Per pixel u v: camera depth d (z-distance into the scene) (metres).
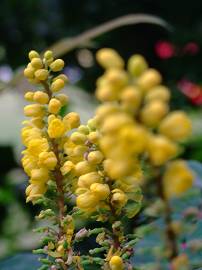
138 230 0.20
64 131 0.26
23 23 1.65
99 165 0.24
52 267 0.25
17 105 0.85
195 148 0.81
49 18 1.68
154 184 0.18
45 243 0.26
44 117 0.26
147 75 0.17
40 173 0.25
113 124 0.16
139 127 0.17
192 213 0.20
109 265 0.24
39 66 0.27
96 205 0.24
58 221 0.26
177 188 0.17
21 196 0.84
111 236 0.24
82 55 1.63
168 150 0.16
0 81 0.54
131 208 0.24
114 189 0.24
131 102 0.16
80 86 1.61
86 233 0.25
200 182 0.36
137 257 0.29
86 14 1.72
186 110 1.27
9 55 1.64
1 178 0.85
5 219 0.89
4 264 0.33
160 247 0.20
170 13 1.75
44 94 0.26
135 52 1.74
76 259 0.25
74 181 0.26
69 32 1.67
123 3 1.74
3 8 1.64
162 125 0.17
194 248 0.21
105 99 0.17
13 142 0.82
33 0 1.66
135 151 0.17
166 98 0.17
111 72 0.17
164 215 0.19
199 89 1.29
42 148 0.25
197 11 1.75
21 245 0.79
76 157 0.25
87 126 0.25
